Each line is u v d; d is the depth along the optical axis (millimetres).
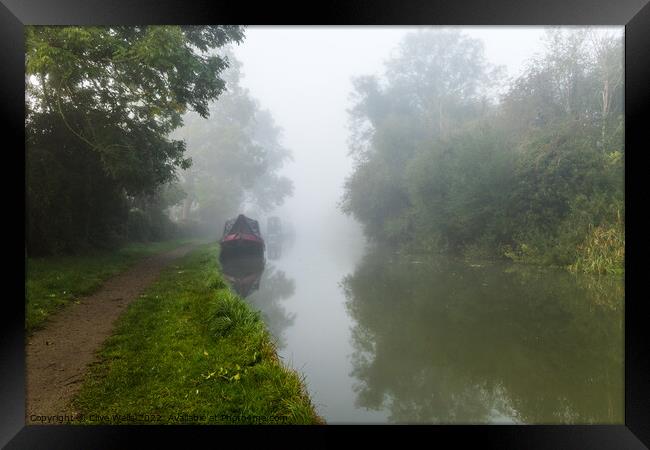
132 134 13719
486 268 15547
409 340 7117
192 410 3572
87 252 14062
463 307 9469
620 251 12680
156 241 26641
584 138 15930
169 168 15836
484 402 4770
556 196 15797
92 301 7738
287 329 7957
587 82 17531
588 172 14836
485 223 18578
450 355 6316
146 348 5121
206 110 13219
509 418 4371
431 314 8945
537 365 5844
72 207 13195
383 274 15852
